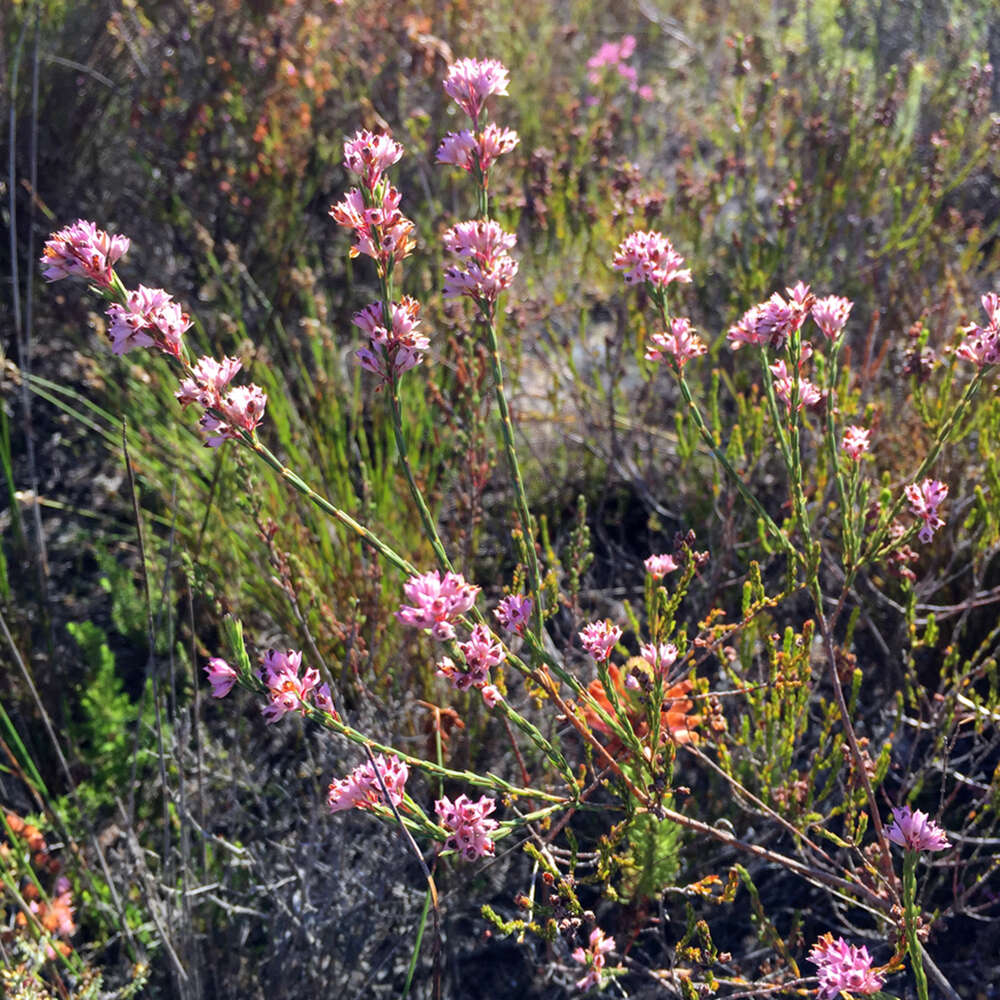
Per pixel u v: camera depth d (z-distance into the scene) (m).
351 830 2.38
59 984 2.01
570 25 6.14
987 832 2.14
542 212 3.54
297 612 2.05
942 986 1.74
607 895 1.75
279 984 2.19
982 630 2.73
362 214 1.52
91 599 3.33
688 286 3.33
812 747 2.64
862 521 1.88
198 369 1.43
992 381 2.86
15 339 4.00
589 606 3.13
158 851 2.53
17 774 2.63
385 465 3.15
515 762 2.53
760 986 1.84
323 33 4.54
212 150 4.16
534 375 3.97
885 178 4.16
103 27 4.39
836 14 5.28
